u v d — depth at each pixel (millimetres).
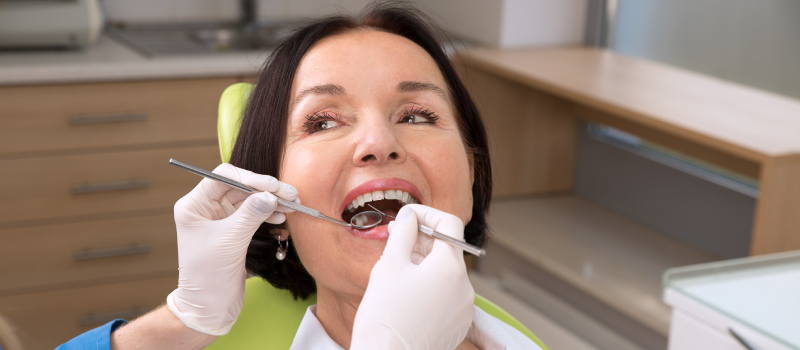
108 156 2314
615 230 2529
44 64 2188
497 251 2564
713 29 2393
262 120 857
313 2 3121
